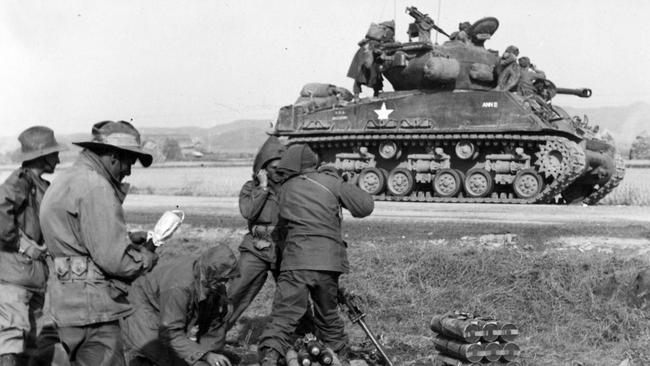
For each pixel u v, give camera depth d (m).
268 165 10.97
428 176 28.53
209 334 9.48
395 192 28.81
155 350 8.88
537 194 26.95
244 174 56.72
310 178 10.17
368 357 10.74
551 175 26.53
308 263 9.90
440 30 29.44
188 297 8.53
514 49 27.83
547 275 13.27
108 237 7.48
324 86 31.22
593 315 12.12
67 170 7.82
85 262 7.62
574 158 26.19
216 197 33.59
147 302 8.95
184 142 108.06
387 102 28.75
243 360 10.74
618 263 13.52
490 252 14.41
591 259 13.73
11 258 8.98
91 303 7.57
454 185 27.98
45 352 9.48
